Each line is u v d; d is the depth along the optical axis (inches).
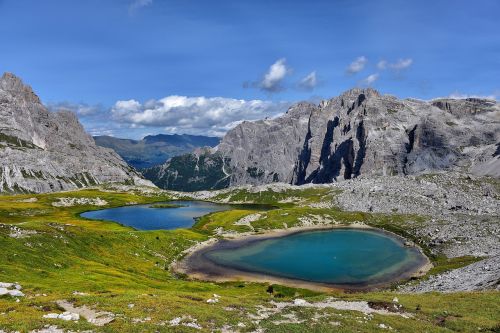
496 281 2945.4
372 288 4446.4
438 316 2103.8
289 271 5142.7
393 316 2063.2
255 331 1637.6
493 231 6417.3
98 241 4990.2
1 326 1408.7
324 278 4845.0
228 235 7564.0
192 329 1551.4
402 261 5679.1
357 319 1915.6
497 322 1947.6
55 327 1462.8
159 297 2146.9
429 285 3914.9
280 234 7810.0
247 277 4857.3
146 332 1478.8
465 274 3794.3
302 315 1940.2
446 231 7032.5
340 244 6884.8
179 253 5876.0
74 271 3440.0
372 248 6565.0
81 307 1840.6
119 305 1872.5
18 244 3656.5
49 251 3868.1
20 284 2442.2
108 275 3575.3
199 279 4739.2
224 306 2066.9
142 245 5565.9
